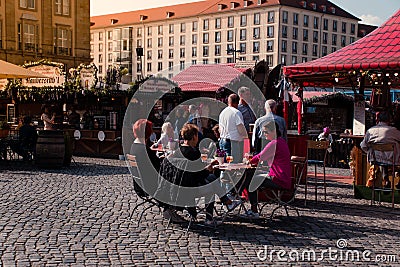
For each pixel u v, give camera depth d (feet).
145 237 23.75
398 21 40.88
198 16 340.59
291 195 33.47
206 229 25.46
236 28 323.57
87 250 21.44
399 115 42.47
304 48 320.50
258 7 312.71
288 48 312.29
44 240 22.74
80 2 163.02
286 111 50.72
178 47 352.08
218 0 343.87
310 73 39.91
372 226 27.07
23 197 32.50
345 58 39.17
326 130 58.34
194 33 343.87
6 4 145.79
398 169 34.01
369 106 56.13
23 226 25.07
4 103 76.95
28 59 149.89
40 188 36.17
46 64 65.51
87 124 63.21
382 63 35.60
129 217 27.58
